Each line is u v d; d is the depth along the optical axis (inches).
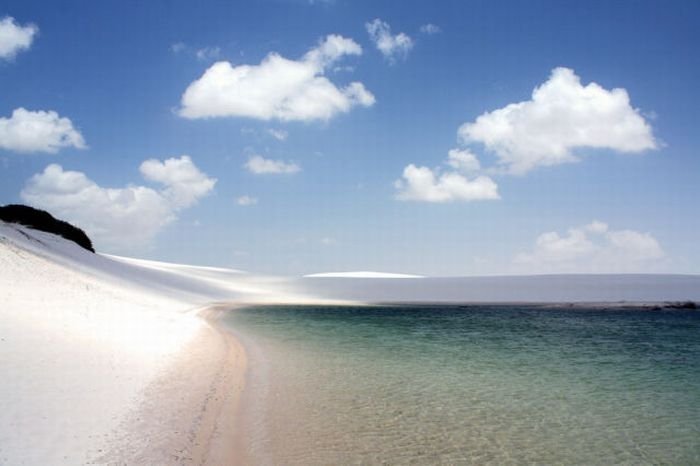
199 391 487.8
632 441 426.6
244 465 337.4
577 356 858.8
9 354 446.9
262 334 1053.2
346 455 368.8
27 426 323.6
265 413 456.1
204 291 2340.1
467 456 379.6
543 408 520.1
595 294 2556.6
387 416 469.7
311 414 464.1
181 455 334.3
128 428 360.2
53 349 494.9
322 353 815.1
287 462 349.7
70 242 1904.5
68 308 737.6
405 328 1261.1
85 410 370.6
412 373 669.3
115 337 639.8
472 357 818.2
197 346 753.6
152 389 461.4
